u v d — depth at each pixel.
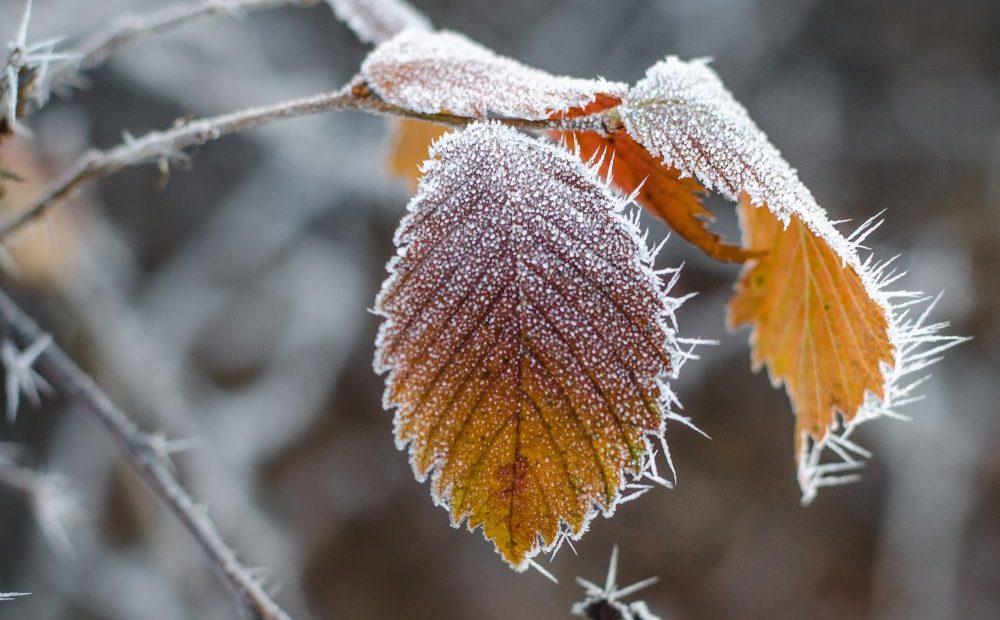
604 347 0.36
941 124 1.32
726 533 1.31
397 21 0.42
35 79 0.40
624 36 1.23
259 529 0.95
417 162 0.45
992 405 1.19
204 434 0.92
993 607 1.22
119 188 1.24
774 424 1.30
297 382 1.09
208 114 1.00
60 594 1.00
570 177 0.36
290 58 1.19
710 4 1.19
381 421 1.37
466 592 1.34
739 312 0.39
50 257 0.72
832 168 1.29
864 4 1.30
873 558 1.28
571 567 1.32
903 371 0.37
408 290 0.36
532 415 0.36
